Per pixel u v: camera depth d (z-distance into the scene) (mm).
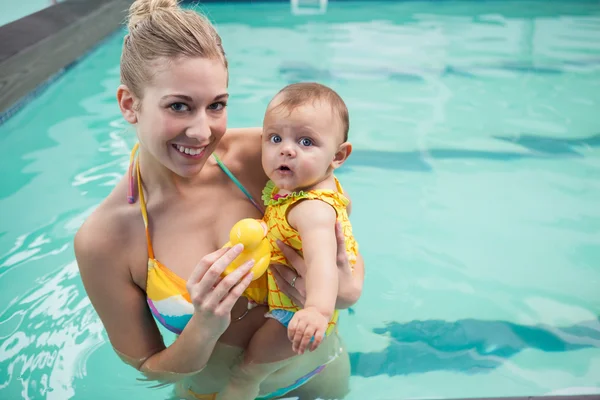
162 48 1893
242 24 8172
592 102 5438
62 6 7023
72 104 5309
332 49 7016
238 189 2402
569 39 7422
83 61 6484
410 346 2752
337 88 5754
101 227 2195
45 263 3209
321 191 2287
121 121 4930
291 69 6230
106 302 2242
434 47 7113
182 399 2371
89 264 2189
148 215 2230
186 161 2006
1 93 4805
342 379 2520
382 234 3609
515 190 4062
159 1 2023
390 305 3039
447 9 9117
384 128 4957
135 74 1960
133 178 2219
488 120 5102
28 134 4711
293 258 2270
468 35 7656
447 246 3494
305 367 2412
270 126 2295
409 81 5992
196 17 2006
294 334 1860
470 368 2605
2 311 2848
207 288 1942
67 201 3770
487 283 3184
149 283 2230
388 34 7688
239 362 2363
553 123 5035
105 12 7266
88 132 4730
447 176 4254
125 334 2295
